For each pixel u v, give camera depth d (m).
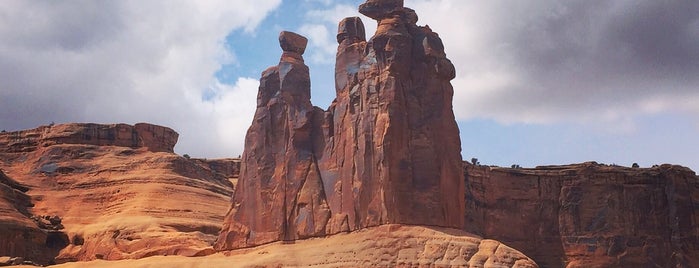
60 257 96.94
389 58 71.81
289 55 80.81
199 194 108.31
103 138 118.25
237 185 81.06
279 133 78.81
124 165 112.56
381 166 69.75
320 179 75.50
